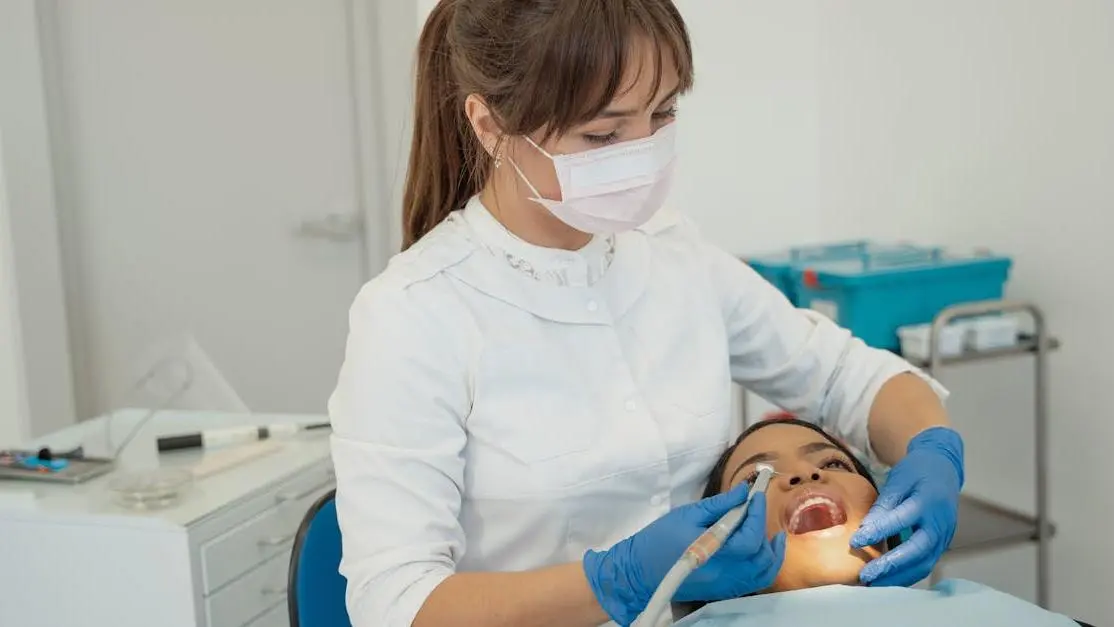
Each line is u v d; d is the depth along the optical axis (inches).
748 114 101.8
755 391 55.8
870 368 52.9
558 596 37.4
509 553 43.9
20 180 113.0
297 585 50.5
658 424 46.5
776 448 50.0
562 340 45.0
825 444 50.4
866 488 48.4
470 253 44.6
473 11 40.1
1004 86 83.8
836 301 80.4
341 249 121.3
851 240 102.6
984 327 78.0
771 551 39.0
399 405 40.3
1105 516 79.0
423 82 45.5
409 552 39.0
